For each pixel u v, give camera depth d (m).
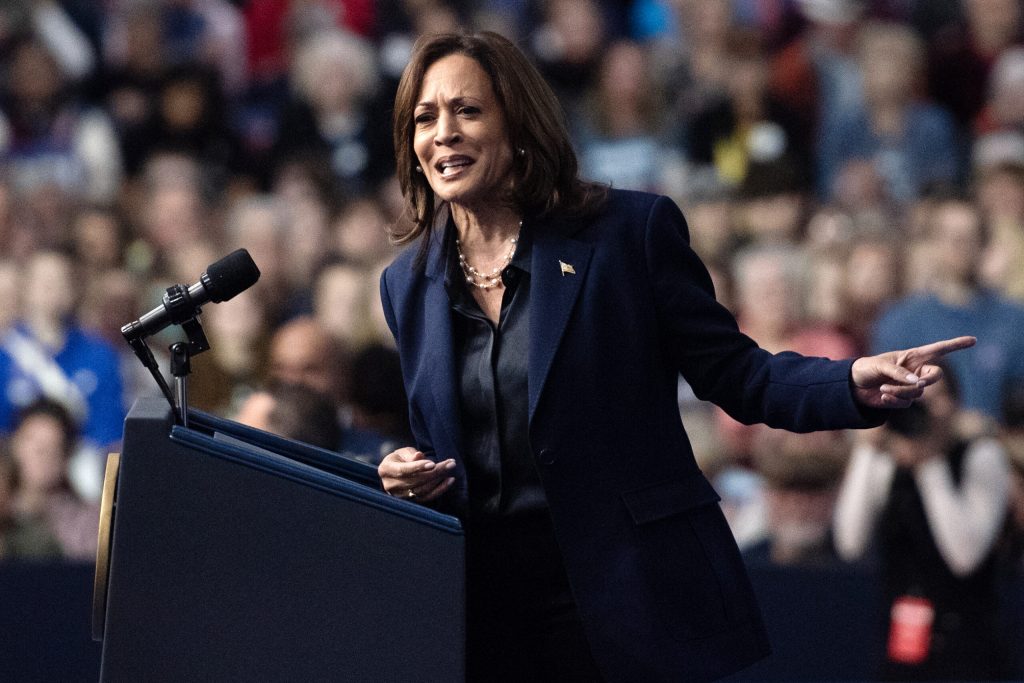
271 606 9.04
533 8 37.53
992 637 18.84
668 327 10.13
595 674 9.99
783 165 32.66
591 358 9.88
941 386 19.19
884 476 19.55
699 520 10.10
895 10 38.81
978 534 18.80
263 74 36.69
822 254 29.00
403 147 10.44
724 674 9.77
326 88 34.72
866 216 32.03
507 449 10.02
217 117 34.75
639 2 38.19
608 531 9.82
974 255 27.64
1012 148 35.59
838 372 9.50
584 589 9.76
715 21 36.28
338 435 16.58
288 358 19.97
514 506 10.00
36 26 35.59
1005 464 19.17
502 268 10.16
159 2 36.00
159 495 8.99
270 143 35.06
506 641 10.24
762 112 34.75
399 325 10.54
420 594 9.12
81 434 27.03
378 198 32.16
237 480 9.04
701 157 34.53
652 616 9.71
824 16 37.97
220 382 26.89
